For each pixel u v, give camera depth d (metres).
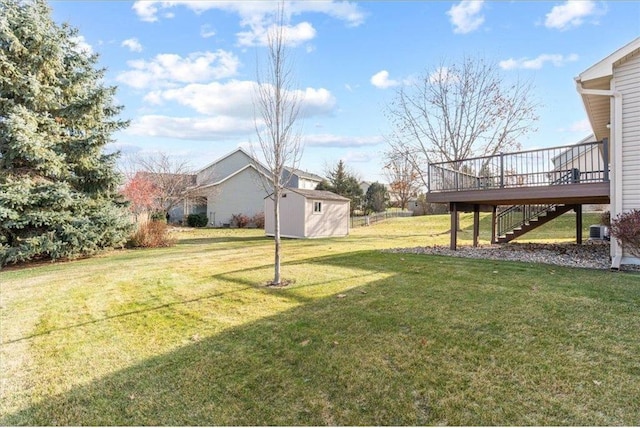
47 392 2.86
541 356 3.01
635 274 5.79
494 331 3.54
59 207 10.04
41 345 3.79
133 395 2.78
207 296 5.40
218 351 3.48
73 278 7.16
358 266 7.30
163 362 3.30
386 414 2.40
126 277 7.04
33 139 9.33
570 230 15.52
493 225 11.38
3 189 9.10
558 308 4.10
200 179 26.73
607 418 2.21
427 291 5.05
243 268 7.64
